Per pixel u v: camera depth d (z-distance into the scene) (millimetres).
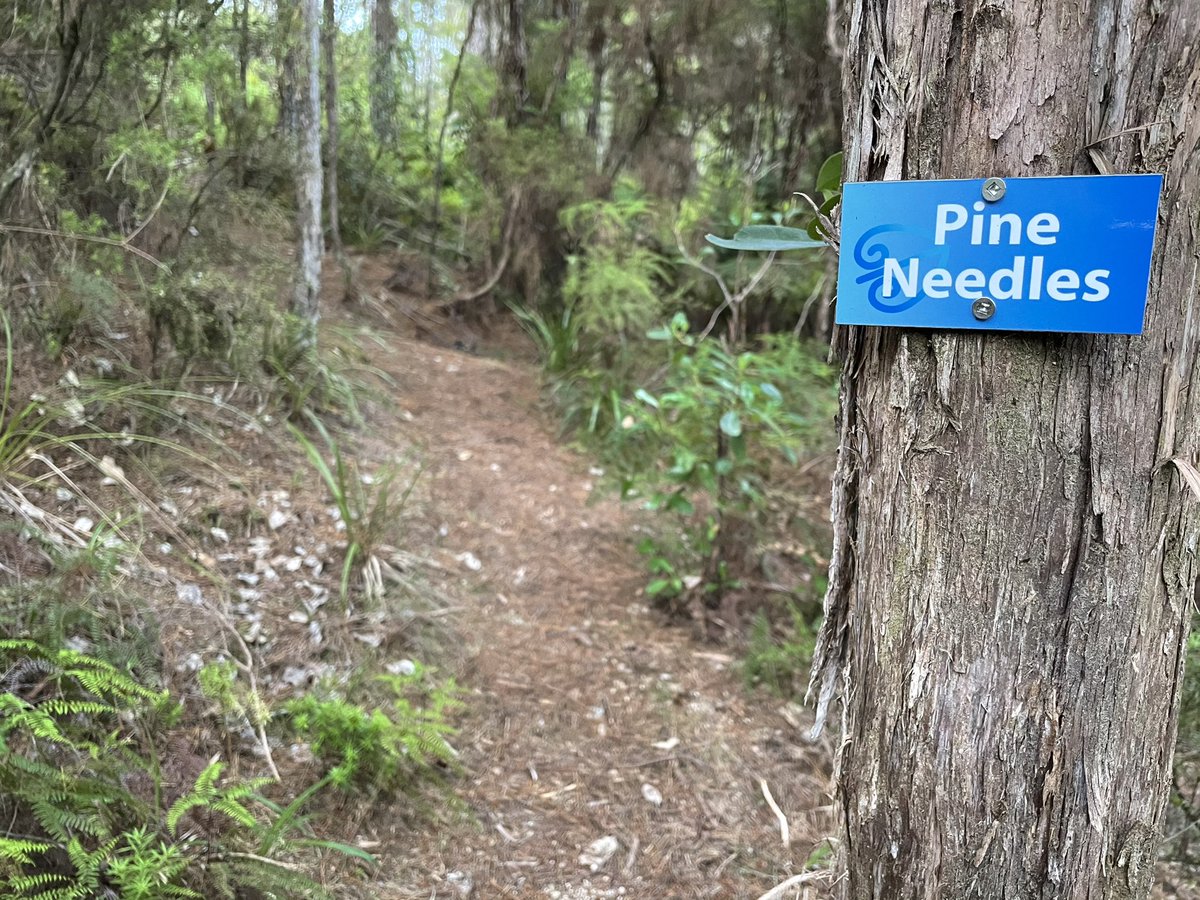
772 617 3428
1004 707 1060
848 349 1203
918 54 1024
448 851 2150
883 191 1046
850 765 1241
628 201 5738
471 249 7039
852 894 1242
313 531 3246
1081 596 1017
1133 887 1097
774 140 5883
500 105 6129
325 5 4418
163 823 1816
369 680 2621
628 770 2557
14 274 3162
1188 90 919
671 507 3439
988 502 1037
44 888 1540
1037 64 955
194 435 3475
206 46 3576
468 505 3980
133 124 3535
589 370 5516
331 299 5887
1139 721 1056
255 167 4277
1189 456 1014
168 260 3732
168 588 2611
